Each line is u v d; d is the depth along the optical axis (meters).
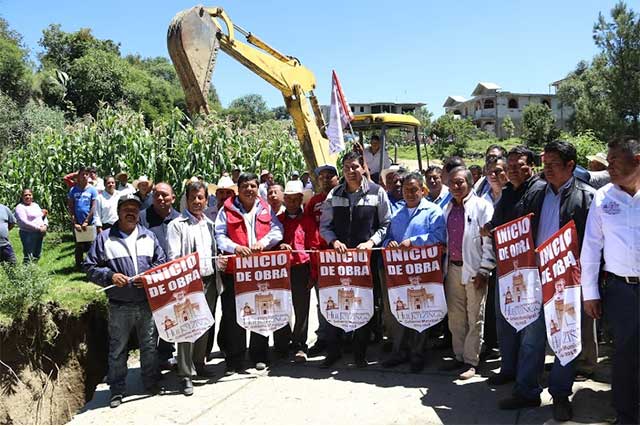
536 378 4.09
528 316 4.06
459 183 4.82
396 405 4.33
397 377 4.98
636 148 3.38
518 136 61.16
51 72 39.00
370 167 9.92
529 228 4.08
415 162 32.03
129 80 44.22
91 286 5.30
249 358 5.51
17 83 34.69
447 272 5.05
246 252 5.17
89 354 5.12
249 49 9.48
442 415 4.10
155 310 4.73
